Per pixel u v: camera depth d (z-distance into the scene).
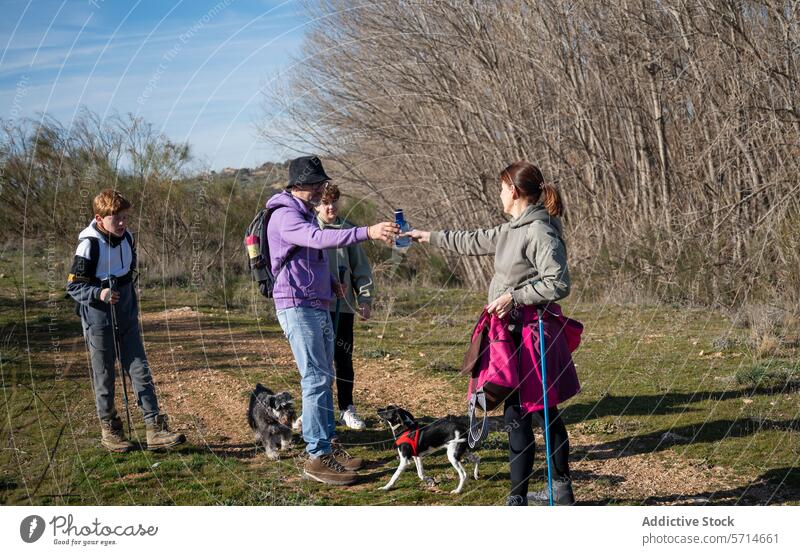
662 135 11.93
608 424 5.38
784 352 7.39
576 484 4.28
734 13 10.75
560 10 13.02
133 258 4.96
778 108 9.79
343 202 13.15
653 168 12.57
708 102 11.25
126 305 4.94
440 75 14.18
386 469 4.69
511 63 13.95
